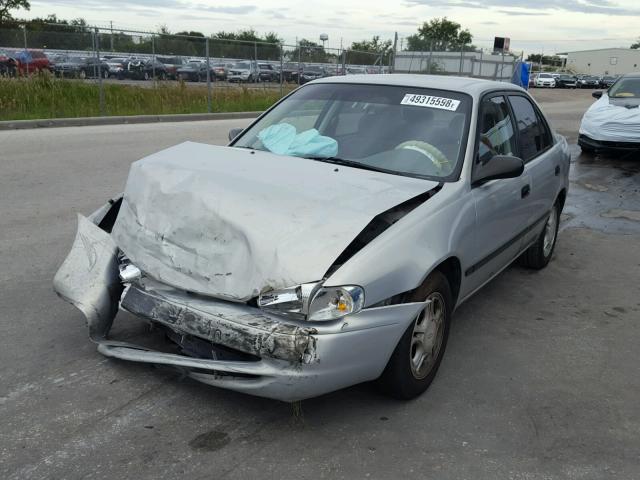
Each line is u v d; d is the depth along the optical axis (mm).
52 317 4258
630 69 110562
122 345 3502
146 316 3203
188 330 3039
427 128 4160
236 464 2867
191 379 3555
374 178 3641
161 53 18688
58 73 16797
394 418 3314
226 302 3045
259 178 3486
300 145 4211
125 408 3254
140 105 17844
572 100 35812
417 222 3357
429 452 3045
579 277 5848
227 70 20609
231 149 4168
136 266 3379
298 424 3201
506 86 5086
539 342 4398
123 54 17812
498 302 5129
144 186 3615
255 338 2844
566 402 3604
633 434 3314
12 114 14898
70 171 9078
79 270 3586
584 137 12836
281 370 2854
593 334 4582
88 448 2922
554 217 6027
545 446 3160
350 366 2961
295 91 4922
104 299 3492
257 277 2945
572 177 10914
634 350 4352
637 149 12211
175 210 3365
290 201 3217
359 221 3074
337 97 4570
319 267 2889
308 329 2838
